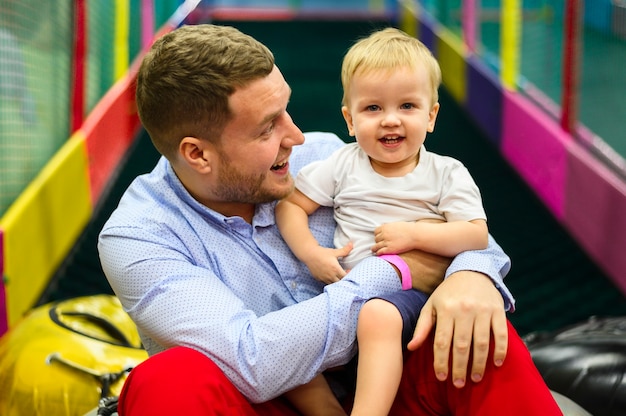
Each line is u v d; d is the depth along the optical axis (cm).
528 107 534
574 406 201
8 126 357
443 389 168
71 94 460
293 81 789
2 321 297
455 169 193
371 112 192
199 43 173
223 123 172
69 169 415
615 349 225
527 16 659
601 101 477
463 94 733
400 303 167
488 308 161
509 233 454
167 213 182
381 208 191
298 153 210
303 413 175
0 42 366
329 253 185
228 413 152
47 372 226
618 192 364
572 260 417
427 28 934
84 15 455
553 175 463
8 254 306
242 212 190
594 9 509
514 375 159
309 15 1275
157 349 184
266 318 164
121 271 174
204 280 170
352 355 172
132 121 619
